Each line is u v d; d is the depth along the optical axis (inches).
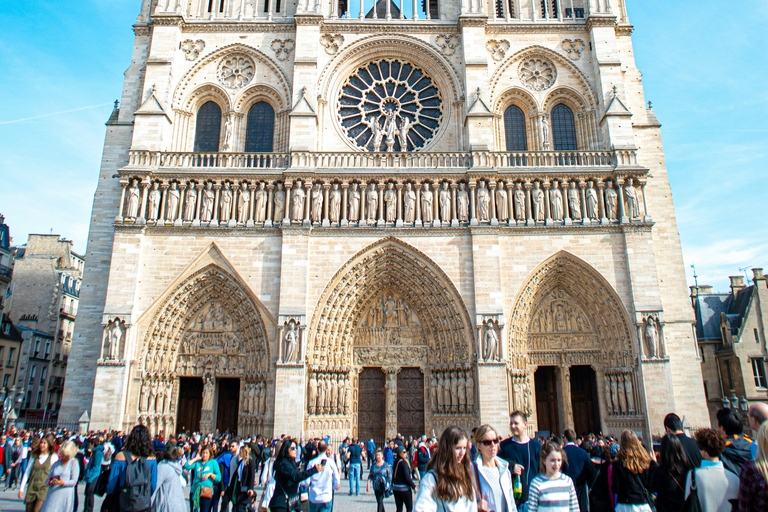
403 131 1982.0
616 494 490.9
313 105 1915.6
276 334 1713.8
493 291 1726.1
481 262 1753.2
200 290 1795.0
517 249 1791.3
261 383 1710.1
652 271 1749.5
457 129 1988.2
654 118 2039.9
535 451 538.6
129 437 511.2
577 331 1833.2
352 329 1841.8
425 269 1777.8
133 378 1680.6
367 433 1803.6
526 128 2059.5
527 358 1813.5
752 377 2317.9
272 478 699.4
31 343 2854.3
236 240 1782.7
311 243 1782.7
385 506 1111.6
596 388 1824.6
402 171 1830.7
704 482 417.4
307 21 2006.6
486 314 1705.2
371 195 1819.6
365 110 2079.2
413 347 1840.6
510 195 1835.6
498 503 396.2
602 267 1775.3
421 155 1881.2
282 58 2038.6
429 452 1227.2
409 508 820.6
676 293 1850.4
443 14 2114.9
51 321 3031.5
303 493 695.1
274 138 1998.0
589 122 1996.8
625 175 1829.5
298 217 1780.3
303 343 1674.5
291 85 2005.4
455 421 1690.5
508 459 535.2
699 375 1770.4
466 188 1835.6
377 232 1793.8
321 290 1747.0
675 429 520.7
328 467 706.8
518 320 1784.0
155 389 1715.1
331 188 1834.4
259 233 1788.9
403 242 1784.0
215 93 2042.3
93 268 1862.7
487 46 2075.5
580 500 536.4
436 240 1787.6
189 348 1800.0
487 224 1784.0
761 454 322.7
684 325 1819.6
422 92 2101.4
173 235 1784.0
